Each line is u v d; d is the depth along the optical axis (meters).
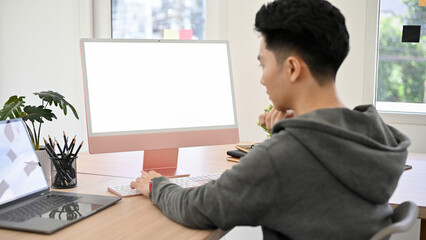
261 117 1.45
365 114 0.97
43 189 1.33
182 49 1.60
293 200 0.91
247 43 2.72
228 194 0.96
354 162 0.89
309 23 0.97
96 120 1.47
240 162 0.97
